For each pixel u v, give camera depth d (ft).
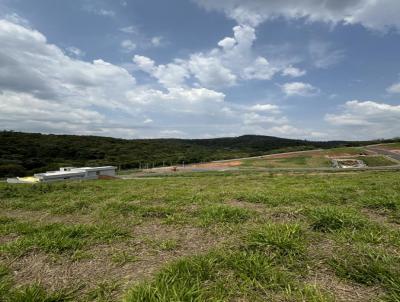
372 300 7.95
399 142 348.79
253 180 53.62
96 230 15.33
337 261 10.16
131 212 20.30
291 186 34.83
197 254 11.51
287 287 8.70
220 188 35.73
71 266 11.00
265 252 11.10
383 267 9.24
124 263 11.18
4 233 15.96
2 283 9.47
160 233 15.16
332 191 26.94
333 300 7.93
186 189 35.04
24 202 27.96
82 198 28.91
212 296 8.23
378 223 14.67
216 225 15.75
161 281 8.75
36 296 8.53
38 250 12.53
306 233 13.19
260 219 16.35
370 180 38.27
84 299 8.59
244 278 9.18
